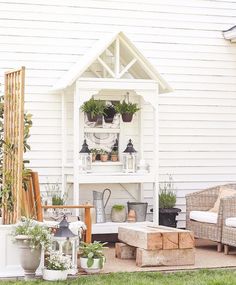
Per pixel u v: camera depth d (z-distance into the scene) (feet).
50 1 34.63
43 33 34.50
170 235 27.76
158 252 27.71
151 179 33.53
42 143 34.24
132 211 33.78
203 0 37.09
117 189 35.40
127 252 29.66
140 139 35.53
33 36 34.35
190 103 36.78
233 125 37.45
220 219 31.22
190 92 36.81
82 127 34.86
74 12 34.96
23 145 28.48
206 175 36.96
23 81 26.27
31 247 24.56
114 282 24.44
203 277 25.62
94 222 33.17
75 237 26.08
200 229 32.53
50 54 34.55
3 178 27.84
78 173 32.22
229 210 30.86
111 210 34.30
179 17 36.68
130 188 35.60
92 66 34.81
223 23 37.40
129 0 35.86
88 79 32.24
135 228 29.40
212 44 37.19
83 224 27.40
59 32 34.73
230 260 29.50
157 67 36.27
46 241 24.76
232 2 37.45
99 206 33.58
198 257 30.30
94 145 35.09
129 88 32.99
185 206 36.42
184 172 36.60
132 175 33.24
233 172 37.45
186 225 33.71
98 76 34.88
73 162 32.55
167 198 34.91
